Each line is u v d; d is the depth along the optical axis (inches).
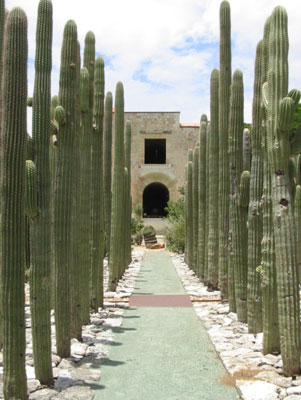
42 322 196.2
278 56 207.8
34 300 195.9
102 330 294.0
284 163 205.8
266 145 230.4
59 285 227.1
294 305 202.4
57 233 225.6
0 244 175.6
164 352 250.2
